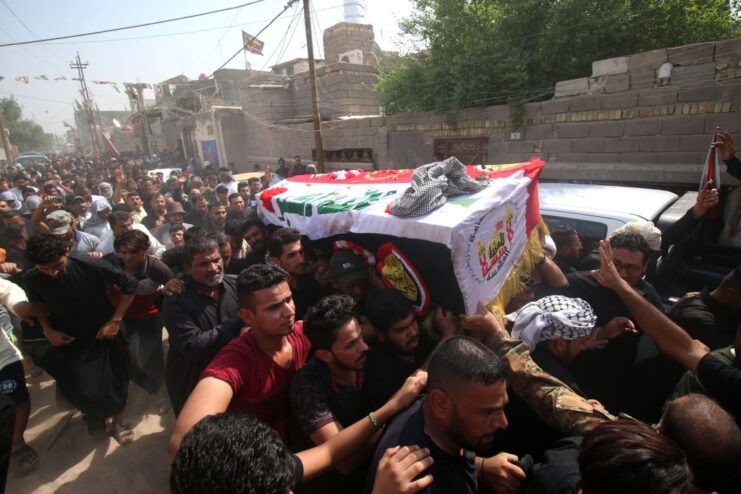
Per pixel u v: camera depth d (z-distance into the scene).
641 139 6.36
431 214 1.75
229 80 24.23
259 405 1.78
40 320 2.68
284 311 1.74
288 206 2.70
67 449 2.93
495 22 8.02
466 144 8.62
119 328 2.92
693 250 3.61
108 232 4.73
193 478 0.85
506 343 1.66
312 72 9.80
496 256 1.94
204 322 2.42
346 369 1.59
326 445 1.39
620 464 0.88
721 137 3.27
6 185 8.45
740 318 2.19
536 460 1.69
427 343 1.94
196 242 2.39
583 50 7.42
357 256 2.17
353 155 11.21
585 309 1.76
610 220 3.32
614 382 2.19
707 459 1.12
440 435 1.24
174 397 2.46
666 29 7.24
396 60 10.56
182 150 20.95
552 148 7.36
